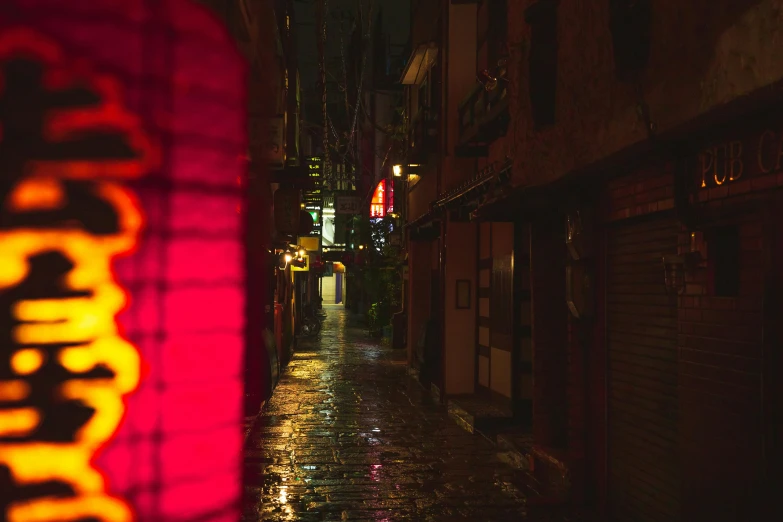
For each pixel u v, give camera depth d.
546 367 8.66
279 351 18.56
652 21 5.09
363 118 39.06
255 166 9.95
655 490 5.89
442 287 14.94
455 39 14.39
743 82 3.91
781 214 3.94
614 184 6.63
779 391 3.92
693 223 4.88
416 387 16.86
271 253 14.41
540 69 7.43
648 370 6.05
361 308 55.91
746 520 4.25
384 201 32.25
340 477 8.61
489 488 8.15
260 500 7.63
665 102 4.86
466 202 12.31
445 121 14.48
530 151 8.13
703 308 4.84
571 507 7.23
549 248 8.70
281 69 15.09
